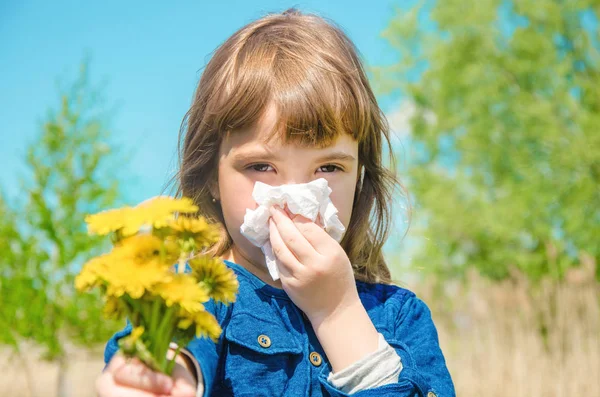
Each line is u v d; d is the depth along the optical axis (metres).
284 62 1.22
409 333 1.28
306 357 1.13
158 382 0.75
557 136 10.12
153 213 0.75
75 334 5.26
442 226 10.40
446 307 6.00
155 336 0.74
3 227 5.09
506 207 10.15
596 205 10.07
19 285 5.07
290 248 1.09
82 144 5.41
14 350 5.32
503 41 10.95
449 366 5.41
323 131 1.15
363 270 1.51
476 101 10.64
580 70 10.95
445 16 11.10
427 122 11.53
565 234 10.10
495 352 5.18
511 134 10.62
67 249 5.17
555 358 5.20
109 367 0.80
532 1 10.66
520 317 5.75
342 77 1.24
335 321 1.10
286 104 1.14
